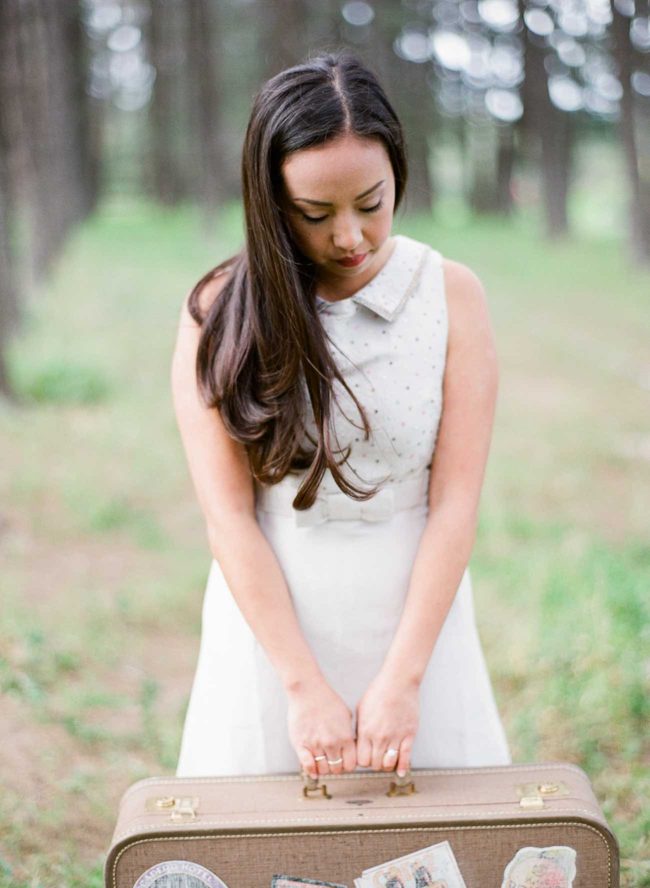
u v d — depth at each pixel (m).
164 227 31.20
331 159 1.64
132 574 5.14
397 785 1.84
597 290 17.12
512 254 23.44
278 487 1.93
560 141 33.47
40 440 7.53
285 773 2.00
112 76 46.66
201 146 26.12
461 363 1.91
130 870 1.75
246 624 2.02
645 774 3.07
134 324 13.34
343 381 1.77
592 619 4.08
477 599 4.53
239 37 33.91
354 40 26.42
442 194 55.28
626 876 2.49
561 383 10.01
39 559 5.29
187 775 2.12
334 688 1.98
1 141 11.55
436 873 1.77
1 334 8.62
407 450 1.88
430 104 32.84
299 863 1.76
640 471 6.95
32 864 2.62
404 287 1.88
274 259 1.72
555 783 1.86
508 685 3.78
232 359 1.81
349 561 1.93
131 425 8.09
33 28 17.84
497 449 7.44
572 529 5.62
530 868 1.77
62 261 21.61
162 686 3.93
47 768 3.16
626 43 19.94
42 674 3.80
